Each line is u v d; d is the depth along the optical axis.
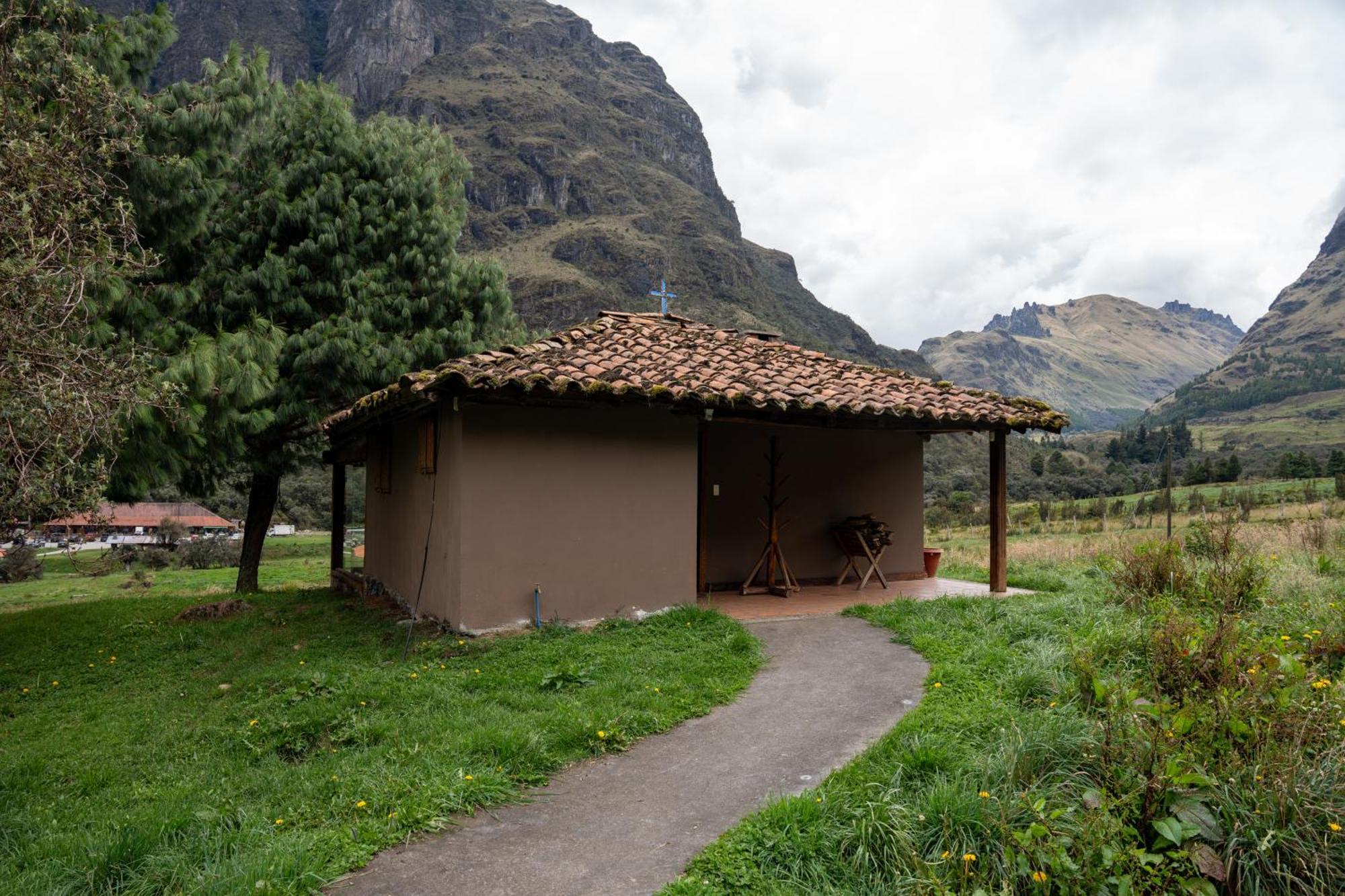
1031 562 15.23
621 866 3.57
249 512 14.35
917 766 4.25
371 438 11.54
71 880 3.46
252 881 3.32
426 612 8.80
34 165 5.14
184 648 8.96
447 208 14.77
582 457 8.22
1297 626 6.42
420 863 3.62
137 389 5.79
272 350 10.45
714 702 5.83
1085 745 4.06
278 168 12.73
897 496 12.20
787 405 8.19
